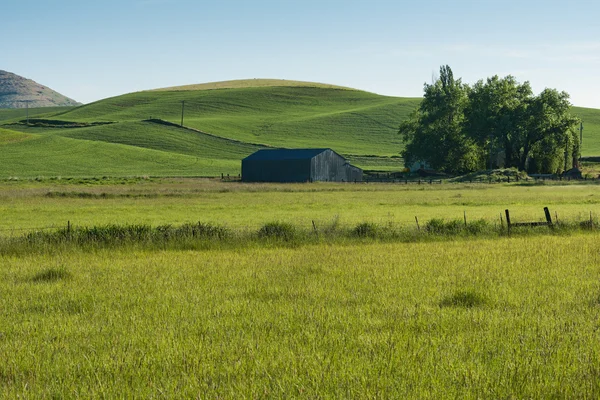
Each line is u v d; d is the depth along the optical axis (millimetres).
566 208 50312
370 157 170750
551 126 124375
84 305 12383
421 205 56312
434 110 141750
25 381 7496
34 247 22531
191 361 8125
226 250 23422
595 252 21500
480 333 9625
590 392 6859
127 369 7867
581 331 9789
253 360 8141
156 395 6898
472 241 26078
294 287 14469
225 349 8742
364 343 8969
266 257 20750
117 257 21141
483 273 16781
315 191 78375
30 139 162000
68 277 16438
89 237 23969
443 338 9281
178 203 57406
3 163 135500
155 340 9336
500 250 22391
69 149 154000
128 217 43094
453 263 18875
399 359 8109
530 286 14508
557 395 6848
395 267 18016
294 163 114625
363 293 13602
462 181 107812
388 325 10312
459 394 6832
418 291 13859
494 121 125875
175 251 23016
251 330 9977
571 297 12953
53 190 69750
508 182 101250
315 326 10219
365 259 20000
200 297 13266
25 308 12297
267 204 56750
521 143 126688
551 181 100688
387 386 7016
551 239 26359
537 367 7719
